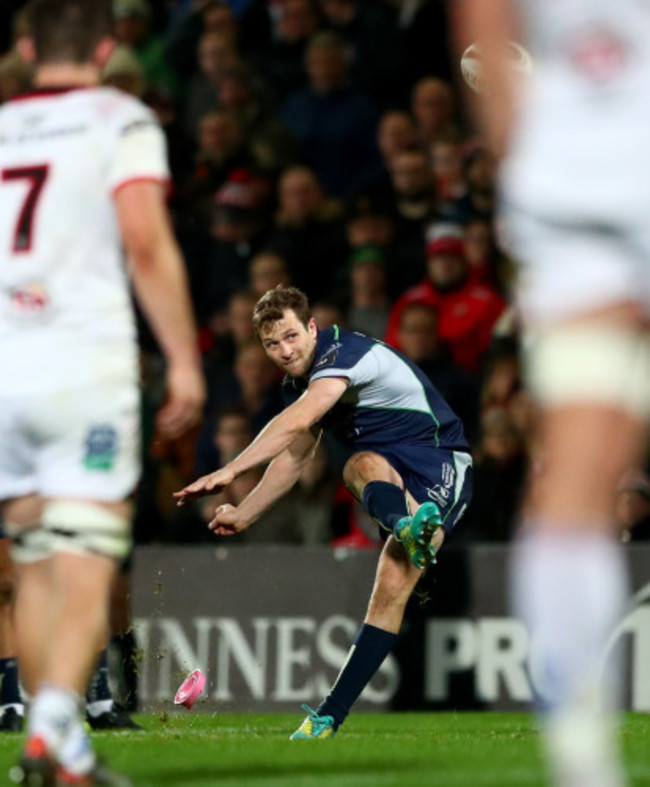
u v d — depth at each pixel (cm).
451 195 4609
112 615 2577
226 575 3325
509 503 3516
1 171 1416
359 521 3625
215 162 4709
